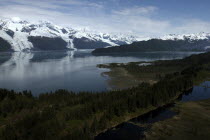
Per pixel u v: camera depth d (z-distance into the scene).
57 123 72.75
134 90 116.06
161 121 83.19
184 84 136.38
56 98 104.38
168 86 121.12
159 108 99.06
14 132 65.69
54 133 68.31
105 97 99.25
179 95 123.06
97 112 86.81
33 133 65.56
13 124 72.62
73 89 141.38
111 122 81.44
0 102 92.56
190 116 87.38
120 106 90.75
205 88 141.12
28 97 106.31
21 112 85.12
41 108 91.19
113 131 75.44
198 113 90.75
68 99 102.69
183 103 106.31
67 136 65.06
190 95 123.00
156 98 101.69
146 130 75.50
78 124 76.06
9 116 82.06
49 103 98.69
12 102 92.12
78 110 83.38
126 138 69.69
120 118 85.31
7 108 85.88
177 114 90.56
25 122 72.12
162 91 111.56
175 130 74.12
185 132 72.25
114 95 101.94
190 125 78.06
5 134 64.06
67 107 92.19
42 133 65.25
